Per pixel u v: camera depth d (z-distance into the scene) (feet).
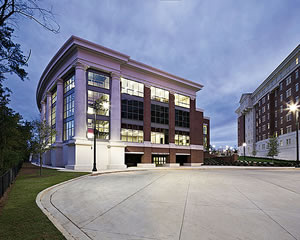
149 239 15.33
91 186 39.34
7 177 35.29
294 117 138.92
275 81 168.45
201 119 140.26
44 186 37.40
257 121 211.20
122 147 92.38
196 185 39.93
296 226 17.71
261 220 19.26
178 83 125.59
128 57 97.76
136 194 31.65
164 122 117.70
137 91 106.93
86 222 19.22
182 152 123.75
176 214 21.30
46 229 16.03
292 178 51.16
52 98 120.57
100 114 90.53
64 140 98.32
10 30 22.40
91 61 88.02
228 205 24.79
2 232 15.37
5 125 50.60
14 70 23.49
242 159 173.78
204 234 16.06
